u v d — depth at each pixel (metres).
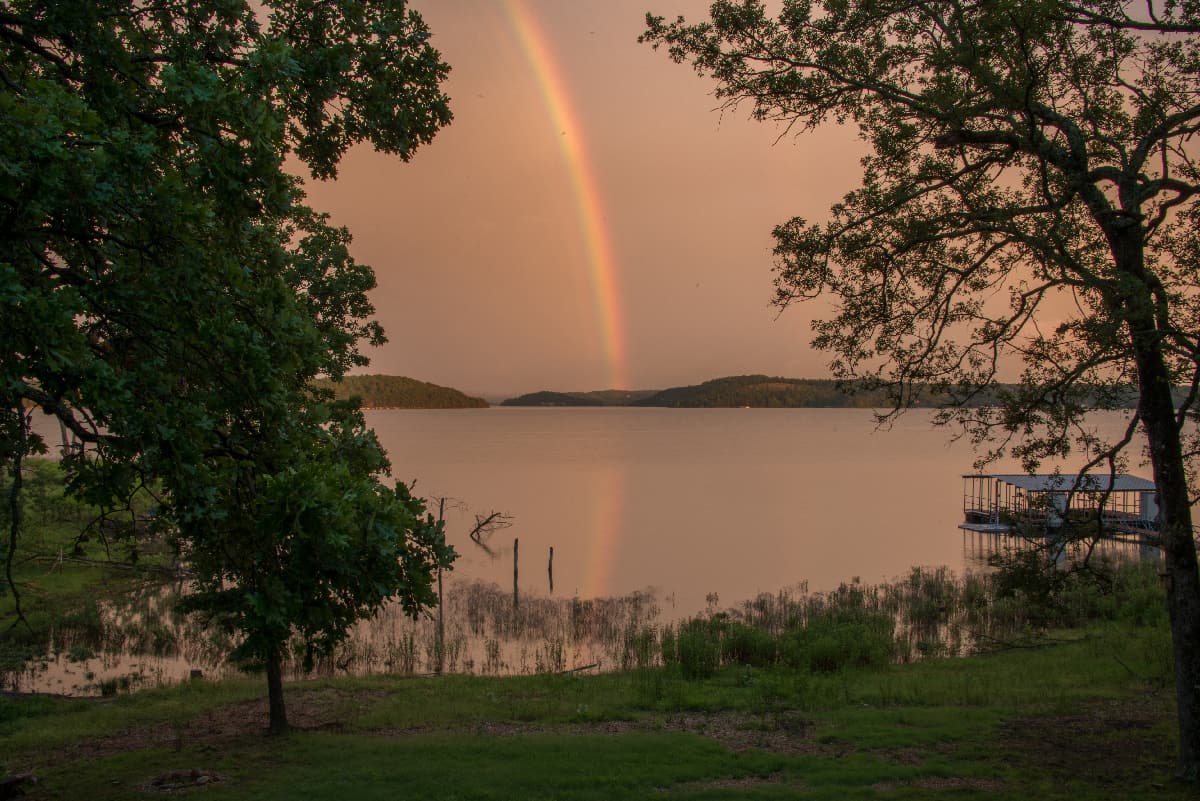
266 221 9.63
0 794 10.63
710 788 10.39
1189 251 10.34
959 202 11.24
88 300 6.82
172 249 7.02
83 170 5.97
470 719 14.90
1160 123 10.16
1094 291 10.26
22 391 5.74
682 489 80.12
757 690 16.53
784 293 12.03
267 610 6.95
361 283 18.30
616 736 13.29
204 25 8.50
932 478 91.56
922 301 11.51
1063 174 10.91
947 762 11.35
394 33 9.98
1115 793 9.70
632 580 36.72
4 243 6.16
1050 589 11.59
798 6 11.33
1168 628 20.39
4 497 10.52
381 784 10.64
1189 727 10.08
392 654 23.48
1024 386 11.05
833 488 81.50
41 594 29.94
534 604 31.50
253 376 7.29
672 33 11.87
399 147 10.32
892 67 11.24
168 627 26.28
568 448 149.50
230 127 7.11
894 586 33.69
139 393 6.93
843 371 12.00
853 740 12.70
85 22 7.33
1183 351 9.38
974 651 22.47
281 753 12.37
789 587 34.81
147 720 15.30
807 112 11.77
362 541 7.34
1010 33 9.70
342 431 10.04
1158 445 9.97
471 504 67.06
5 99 5.45
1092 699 14.66
